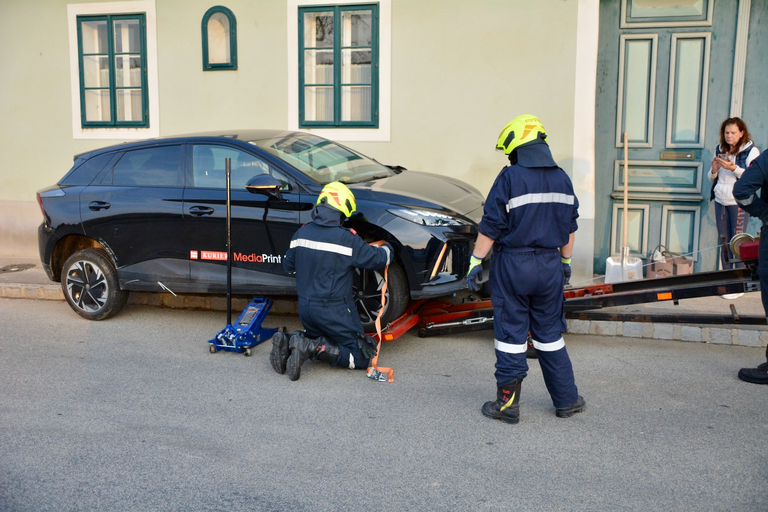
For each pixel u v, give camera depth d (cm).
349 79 806
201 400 439
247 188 512
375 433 387
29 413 420
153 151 602
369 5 779
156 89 859
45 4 875
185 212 568
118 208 593
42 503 317
